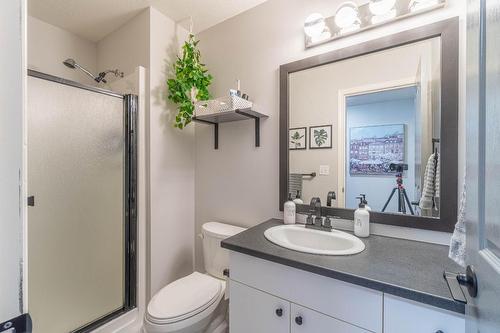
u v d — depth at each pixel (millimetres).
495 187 430
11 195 296
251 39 1657
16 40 302
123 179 1646
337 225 1339
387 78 1196
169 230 1801
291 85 1477
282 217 1530
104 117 1537
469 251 563
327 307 859
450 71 1031
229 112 1469
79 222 1425
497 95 425
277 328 974
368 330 786
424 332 702
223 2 1614
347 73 1304
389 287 729
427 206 1092
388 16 1178
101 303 1521
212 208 1881
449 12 1053
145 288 1685
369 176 1244
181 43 1876
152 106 1683
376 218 1205
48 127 1285
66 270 1370
